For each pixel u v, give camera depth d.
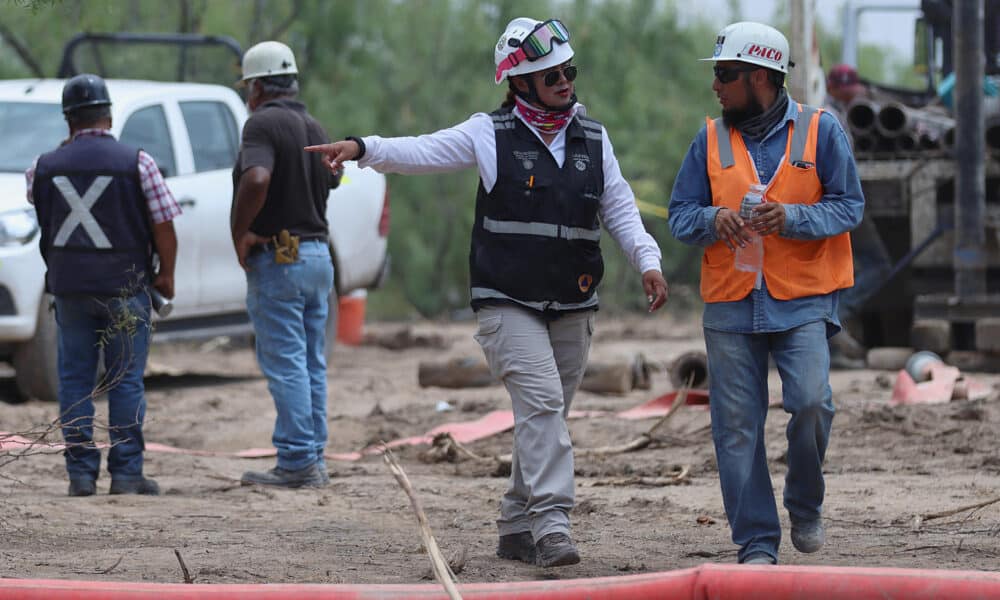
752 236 14.97
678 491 22.38
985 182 41.09
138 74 52.94
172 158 35.88
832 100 42.69
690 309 79.75
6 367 44.31
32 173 22.34
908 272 42.16
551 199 15.88
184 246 35.53
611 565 16.28
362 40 72.94
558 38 15.85
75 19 50.72
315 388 23.88
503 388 37.38
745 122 15.23
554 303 15.99
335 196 39.31
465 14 77.00
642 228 16.50
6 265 32.06
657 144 82.50
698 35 87.06
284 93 23.28
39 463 26.28
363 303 52.59
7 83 37.94
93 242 21.97
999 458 24.41
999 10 42.28
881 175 40.22
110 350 22.42
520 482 16.58
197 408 34.06
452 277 78.12
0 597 12.44
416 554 17.12
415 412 32.59
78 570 15.88
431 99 75.12
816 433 14.98
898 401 32.12
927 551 16.97
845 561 16.39
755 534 15.17
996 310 38.88
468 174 77.25
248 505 21.50
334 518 20.25
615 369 35.66
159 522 19.77
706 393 31.55
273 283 23.00
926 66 46.31
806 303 15.04
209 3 61.09
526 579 15.62
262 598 12.32
